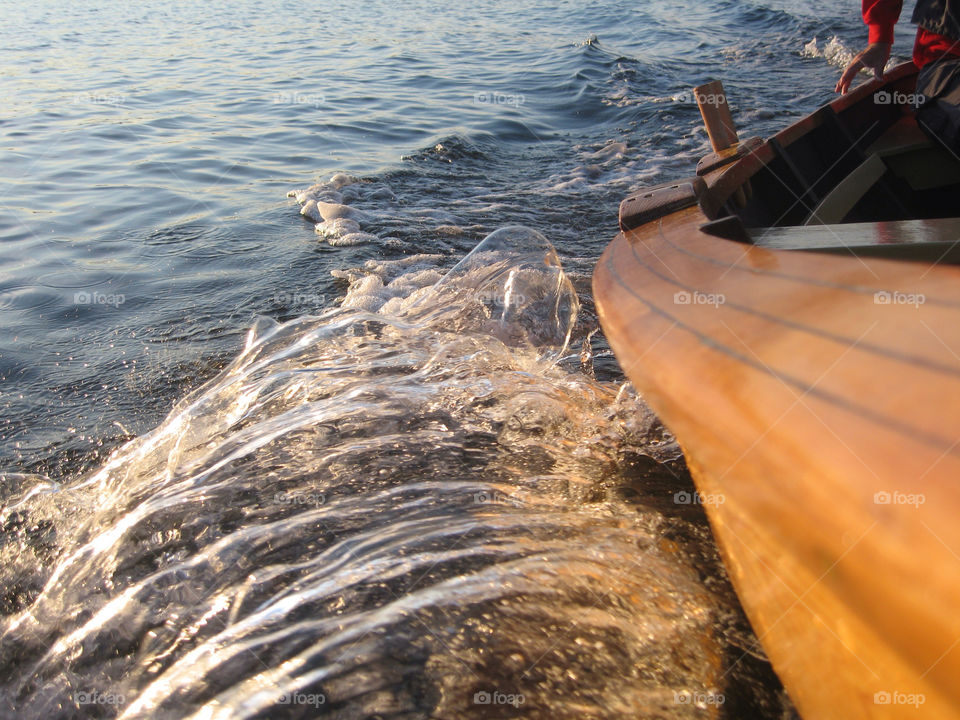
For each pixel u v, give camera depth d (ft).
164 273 16.34
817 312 3.99
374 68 43.80
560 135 29.71
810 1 57.72
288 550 6.41
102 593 6.44
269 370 10.28
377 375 9.83
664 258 7.10
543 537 6.30
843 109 13.19
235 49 52.42
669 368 4.66
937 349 3.03
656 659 5.04
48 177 24.17
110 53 51.96
